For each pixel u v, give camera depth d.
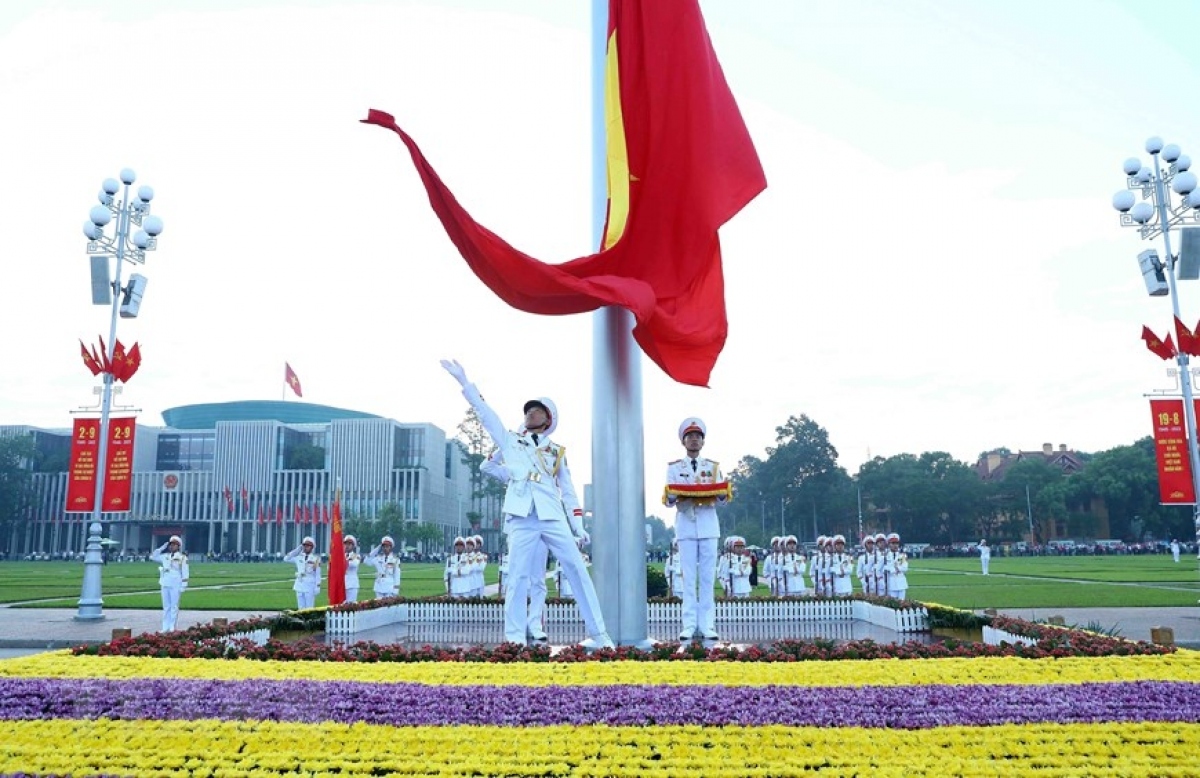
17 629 21.80
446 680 7.75
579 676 7.86
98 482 24.53
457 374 10.18
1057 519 99.81
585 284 10.27
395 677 7.87
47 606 28.95
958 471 105.25
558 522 10.23
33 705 6.94
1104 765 5.88
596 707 6.78
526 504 10.17
